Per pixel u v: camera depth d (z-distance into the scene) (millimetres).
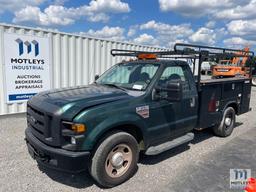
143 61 4781
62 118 3178
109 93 3863
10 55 7312
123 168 3711
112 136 3484
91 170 3420
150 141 4070
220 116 5766
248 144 5578
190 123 4852
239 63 11844
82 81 9258
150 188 3561
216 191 3490
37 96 3990
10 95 7473
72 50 8797
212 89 5355
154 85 4090
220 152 5031
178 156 4789
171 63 4555
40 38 7891
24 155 4594
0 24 6984
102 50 9781
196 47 4918
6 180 3664
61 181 3705
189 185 3646
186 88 4766
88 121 3184
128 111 3619
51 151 3223
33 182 3639
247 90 6801
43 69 8094
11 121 7078
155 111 4047
